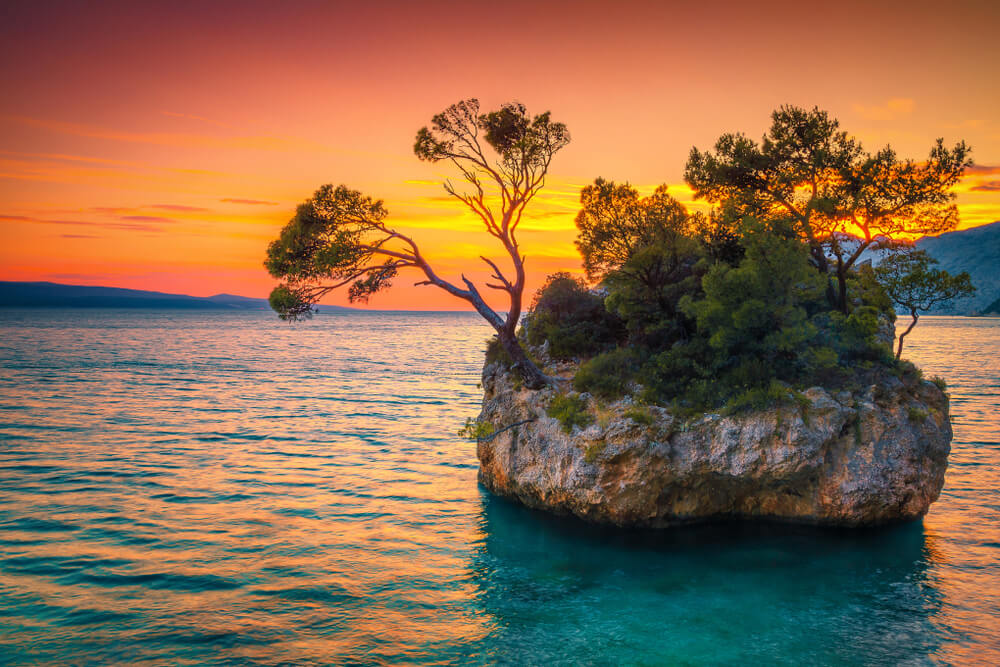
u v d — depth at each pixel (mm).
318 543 25438
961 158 27812
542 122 29703
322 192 29828
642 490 25359
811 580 21734
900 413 25812
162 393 68438
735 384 25859
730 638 17875
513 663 16672
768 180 31875
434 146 30156
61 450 40500
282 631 18375
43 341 149625
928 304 30141
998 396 64875
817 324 28297
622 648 17344
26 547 24172
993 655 16906
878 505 25391
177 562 23188
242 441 44781
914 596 20516
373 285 30438
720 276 25906
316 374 90500
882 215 29188
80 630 18156
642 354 28766
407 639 17984
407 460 39844
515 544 25391
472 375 90875
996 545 24844
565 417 26453
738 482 25766
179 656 16922
